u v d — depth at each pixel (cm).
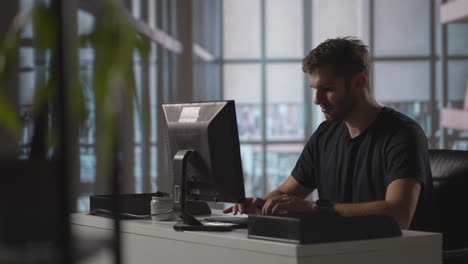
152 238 191
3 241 43
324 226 152
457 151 235
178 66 527
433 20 588
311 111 614
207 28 589
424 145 210
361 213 188
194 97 544
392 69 593
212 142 189
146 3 406
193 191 199
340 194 224
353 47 213
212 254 171
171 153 205
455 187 228
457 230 227
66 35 48
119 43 64
